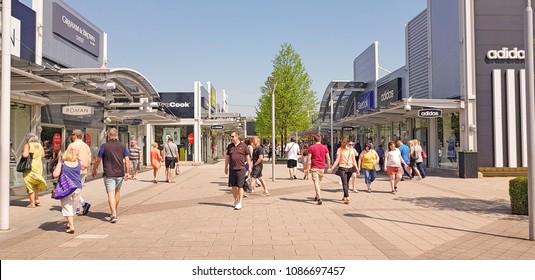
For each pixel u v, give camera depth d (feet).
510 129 59.82
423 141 75.66
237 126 120.47
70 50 60.70
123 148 27.99
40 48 50.85
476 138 60.08
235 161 32.63
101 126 69.10
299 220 27.91
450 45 65.92
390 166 42.78
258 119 147.54
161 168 89.81
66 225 26.21
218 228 25.31
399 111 66.59
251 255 19.29
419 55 79.51
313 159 35.32
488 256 19.10
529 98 22.22
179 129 106.32
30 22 48.70
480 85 60.44
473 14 60.90
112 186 27.43
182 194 42.70
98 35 71.92
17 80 35.83
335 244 21.31
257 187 49.01
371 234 23.62
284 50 112.06
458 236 23.08
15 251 20.07
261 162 41.98
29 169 32.73
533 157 22.04
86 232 24.29
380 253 19.62
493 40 60.75
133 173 61.46
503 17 61.00
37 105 48.75
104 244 21.40
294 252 19.80
